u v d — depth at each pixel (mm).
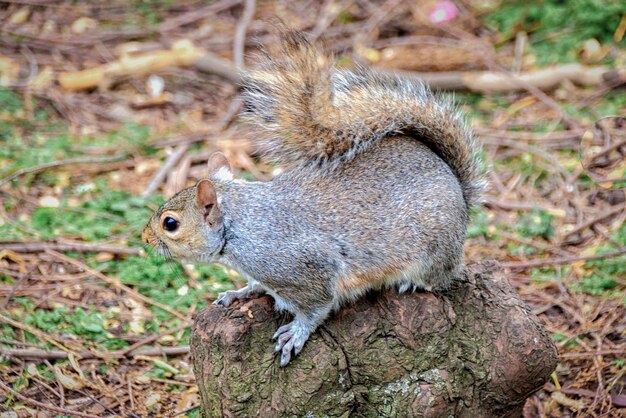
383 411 6863
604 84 12875
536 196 11062
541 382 7012
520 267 9953
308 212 6926
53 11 14945
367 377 6875
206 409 6953
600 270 9883
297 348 6801
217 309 6996
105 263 9938
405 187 7062
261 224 6898
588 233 10438
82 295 9492
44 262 9906
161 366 8719
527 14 14312
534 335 6938
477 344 7012
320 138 7055
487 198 11031
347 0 15211
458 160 7586
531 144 11922
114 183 11281
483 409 7059
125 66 13297
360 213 6949
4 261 9859
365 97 7301
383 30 14453
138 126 12438
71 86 13094
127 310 9367
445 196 7105
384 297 7047
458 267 7238
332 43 14062
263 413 6746
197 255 7047
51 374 8508
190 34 14484
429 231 6988
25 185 11148
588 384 8453
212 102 13062
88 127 12438
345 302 7035
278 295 6891
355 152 7164
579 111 12438
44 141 12047
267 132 7043
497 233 10500
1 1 14992
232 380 6738
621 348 8781
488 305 7109
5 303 9219
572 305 9461
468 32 14312
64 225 10484
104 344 8906
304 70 6902
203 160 11703
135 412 8148
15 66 13539
